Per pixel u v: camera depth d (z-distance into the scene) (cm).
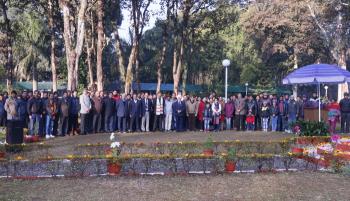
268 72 5278
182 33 3328
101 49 2670
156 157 1104
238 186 948
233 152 1117
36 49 4234
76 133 2027
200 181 990
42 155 1291
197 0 3306
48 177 1023
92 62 3541
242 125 2306
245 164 1121
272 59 5288
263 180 1005
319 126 1727
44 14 3519
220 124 2292
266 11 4272
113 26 3556
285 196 872
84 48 3597
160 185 952
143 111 2170
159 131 2191
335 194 889
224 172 1080
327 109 2225
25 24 4075
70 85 2395
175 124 2233
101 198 844
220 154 1149
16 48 4225
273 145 1389
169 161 1105
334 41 4112
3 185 951
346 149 1344
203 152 1295
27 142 1664
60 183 970
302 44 4388
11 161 1074
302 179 1021
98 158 1096
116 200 831
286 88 5306
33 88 4447
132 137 1836
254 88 5231
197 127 2292
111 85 4956
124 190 907
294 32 4372
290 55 5003
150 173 1063
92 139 1753
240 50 5303
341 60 4141
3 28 3262
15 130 1549
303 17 4194
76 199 837
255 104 2298
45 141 1733
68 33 2438
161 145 1359
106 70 5081
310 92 5409
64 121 1952
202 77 5356
